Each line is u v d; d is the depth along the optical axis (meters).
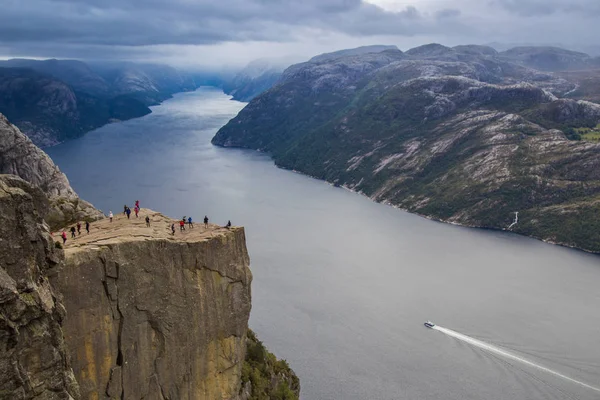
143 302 62.34
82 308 57.34
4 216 42.50
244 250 73.75
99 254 58.59
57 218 77.50
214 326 69.94
